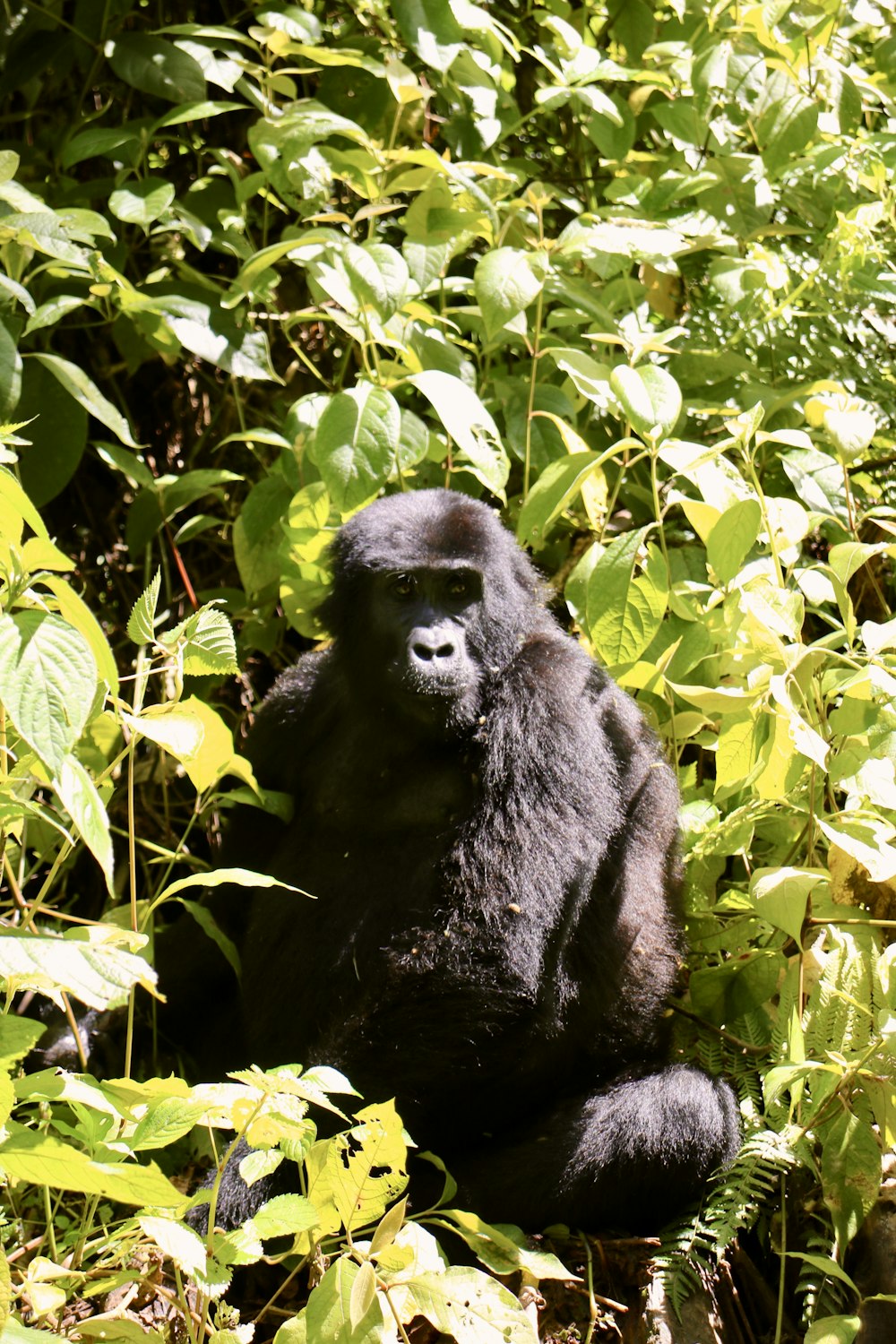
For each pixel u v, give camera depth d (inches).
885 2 332.8
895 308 344.5
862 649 247.1
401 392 296.5
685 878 243.9
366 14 328.5
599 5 352.5
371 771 243.9
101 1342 158.6
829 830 204.5
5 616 140.6
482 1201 205.3
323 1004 226.5
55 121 331.3
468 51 293.4
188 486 277.3
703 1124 203.0
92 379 325.4
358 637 247.1
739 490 250.8
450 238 281.1
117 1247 172.6
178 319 272.8
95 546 328.8
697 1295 197.5
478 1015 207.6
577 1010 220.7
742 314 287.4
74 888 301.3
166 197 276.2
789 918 196.2
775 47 298.4
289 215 338.3
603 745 232.2
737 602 233.3
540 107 304.7
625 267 294.4
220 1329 164.9
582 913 221.9
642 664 239.8
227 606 296.4
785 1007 217.0
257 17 293.1
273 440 271.6
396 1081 207.0
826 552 323.0
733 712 218.5
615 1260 201.0
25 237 251.9
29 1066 248.1
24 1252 191.3
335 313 272.4
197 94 296.8
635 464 308.0
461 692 231.5
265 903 240.5
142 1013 257.9
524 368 317.1
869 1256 200.2
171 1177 224.4
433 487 299.4
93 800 148.9
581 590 247.1
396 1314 150.1
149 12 334.6
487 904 213.9
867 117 357.1
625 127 317.7
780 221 340.5
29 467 279.3
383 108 320.2
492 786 223.9
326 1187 152.8
